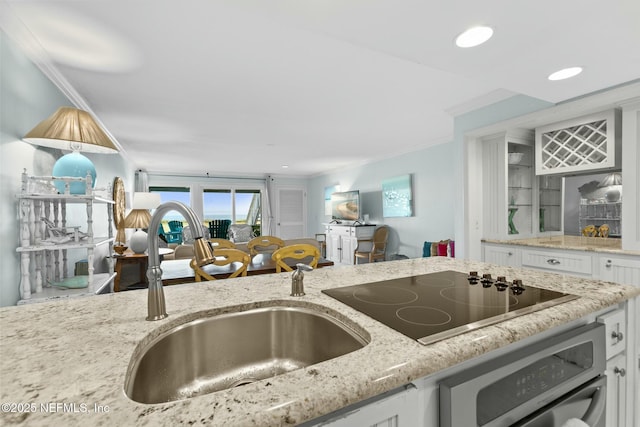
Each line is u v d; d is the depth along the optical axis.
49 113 2.20
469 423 0.65
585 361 0.90
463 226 3.22
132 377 0.62
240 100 3.00
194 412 0.44
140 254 3.48
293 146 5.16
